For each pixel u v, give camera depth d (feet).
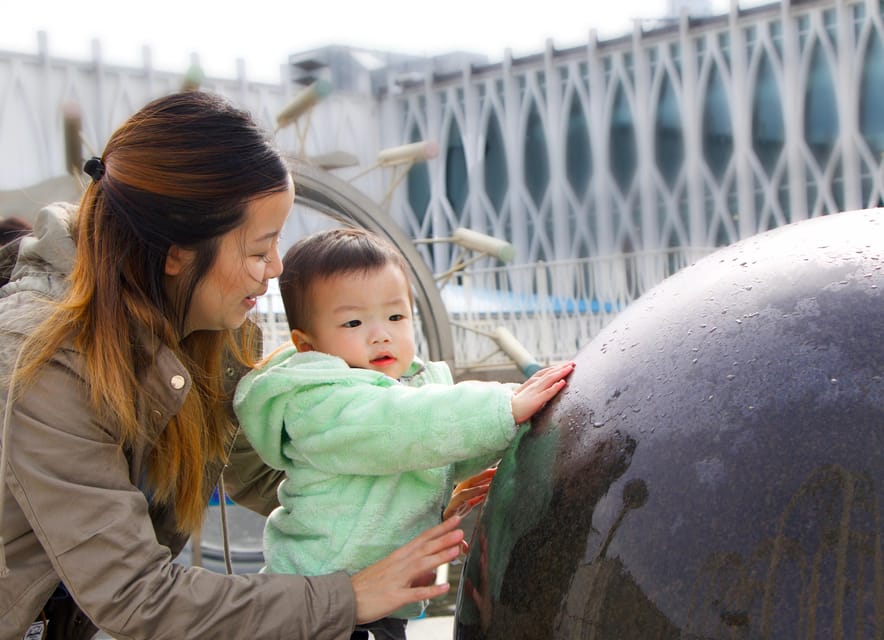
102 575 4.58
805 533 3.56
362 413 5.16
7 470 4.58
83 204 5.02
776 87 41.96
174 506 5.41
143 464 5.16
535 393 4.89
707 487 3.80
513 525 4.55
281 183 4.99
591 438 4.33
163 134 4.83
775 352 3.97
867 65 40.37
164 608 4.57
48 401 4.68
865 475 3.55
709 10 43.42
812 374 3.83
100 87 36.94
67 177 16.40
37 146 35.99
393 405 5.09
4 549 4.67
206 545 18.74
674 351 4.28
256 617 4.70
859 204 40.88
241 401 5.63
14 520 4.73
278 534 5.68
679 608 3.72
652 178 43.21
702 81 42.63
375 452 5.10
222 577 4.77
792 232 4.65
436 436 4.97
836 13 40.40
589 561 4.06
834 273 4.15
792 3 40.96
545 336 36.04
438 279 25.39
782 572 3.55
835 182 41.34
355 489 5.35
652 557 3.84
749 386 3.93
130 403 4.78
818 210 41.60
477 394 4.97
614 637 3.87
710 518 3.75
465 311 34.76
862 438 3.61
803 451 3.68
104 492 4.64
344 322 5.58
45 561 4.81
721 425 3.90
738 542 3.66
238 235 4.92
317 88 20.22
